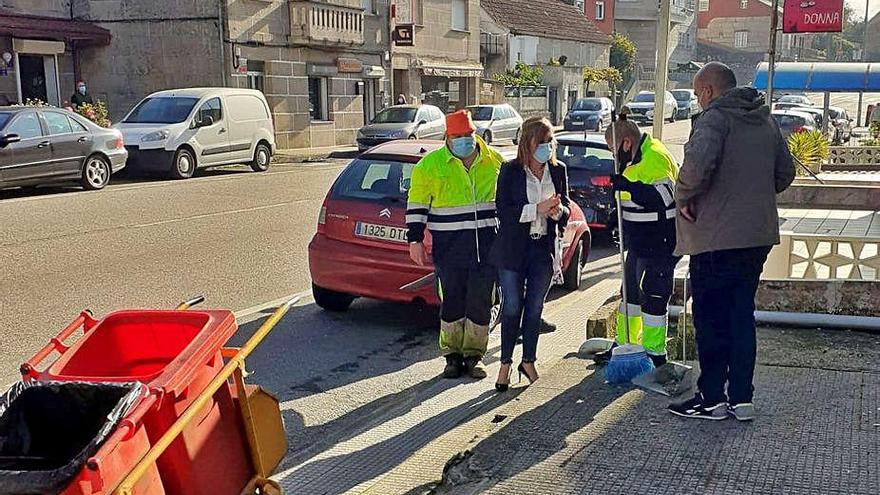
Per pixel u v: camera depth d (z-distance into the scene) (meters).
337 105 30.08
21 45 23.55
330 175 20.17
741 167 4.31
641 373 5.30
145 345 3.94
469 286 6.15
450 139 5.91
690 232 4.45
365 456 4.87
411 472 4.34
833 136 33.94
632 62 59.34
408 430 5.26
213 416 3.66
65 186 17.03
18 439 3.25
